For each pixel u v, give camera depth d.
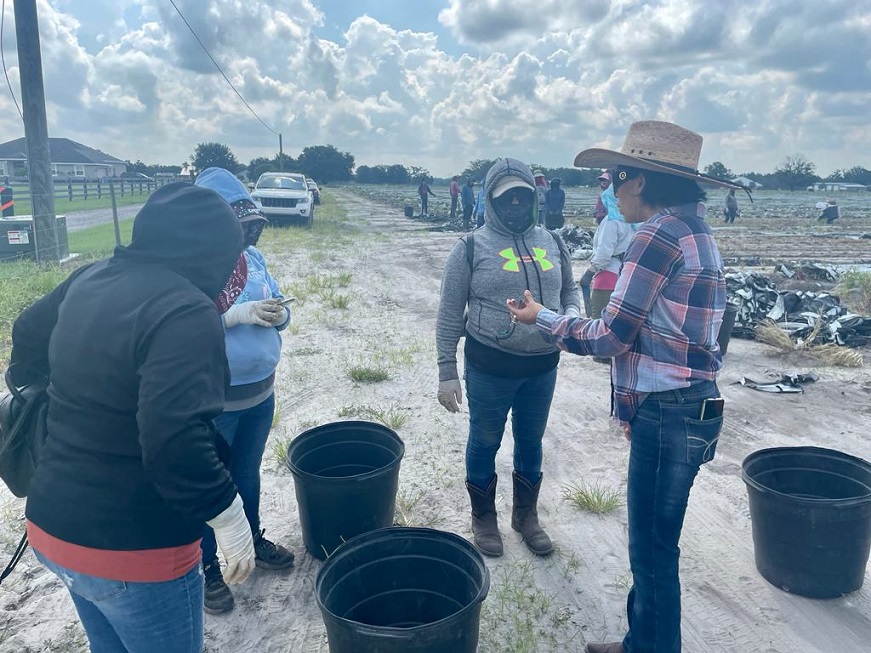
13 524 4.05
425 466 4.86
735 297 9.01
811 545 3.30
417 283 12.72
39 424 2.03
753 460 3.58
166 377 1.64
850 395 6.47
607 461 5.04
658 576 2.61
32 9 11.79
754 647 3.10
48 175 12.42
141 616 1.82
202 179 3.20
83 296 1.83
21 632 3.15
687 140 2.51
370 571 2.79
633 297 2.42
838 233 24.95
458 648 2.36
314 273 13.49
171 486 1.65
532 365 3.49
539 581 3.57
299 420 5.69
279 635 3.18
